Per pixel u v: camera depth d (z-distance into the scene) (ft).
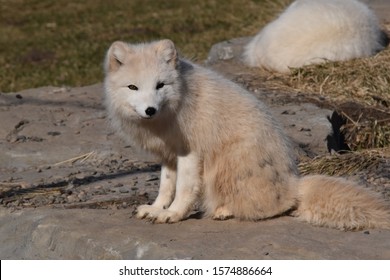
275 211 44.04
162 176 45.52
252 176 43.11
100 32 130.31
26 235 45.83
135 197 50.08
